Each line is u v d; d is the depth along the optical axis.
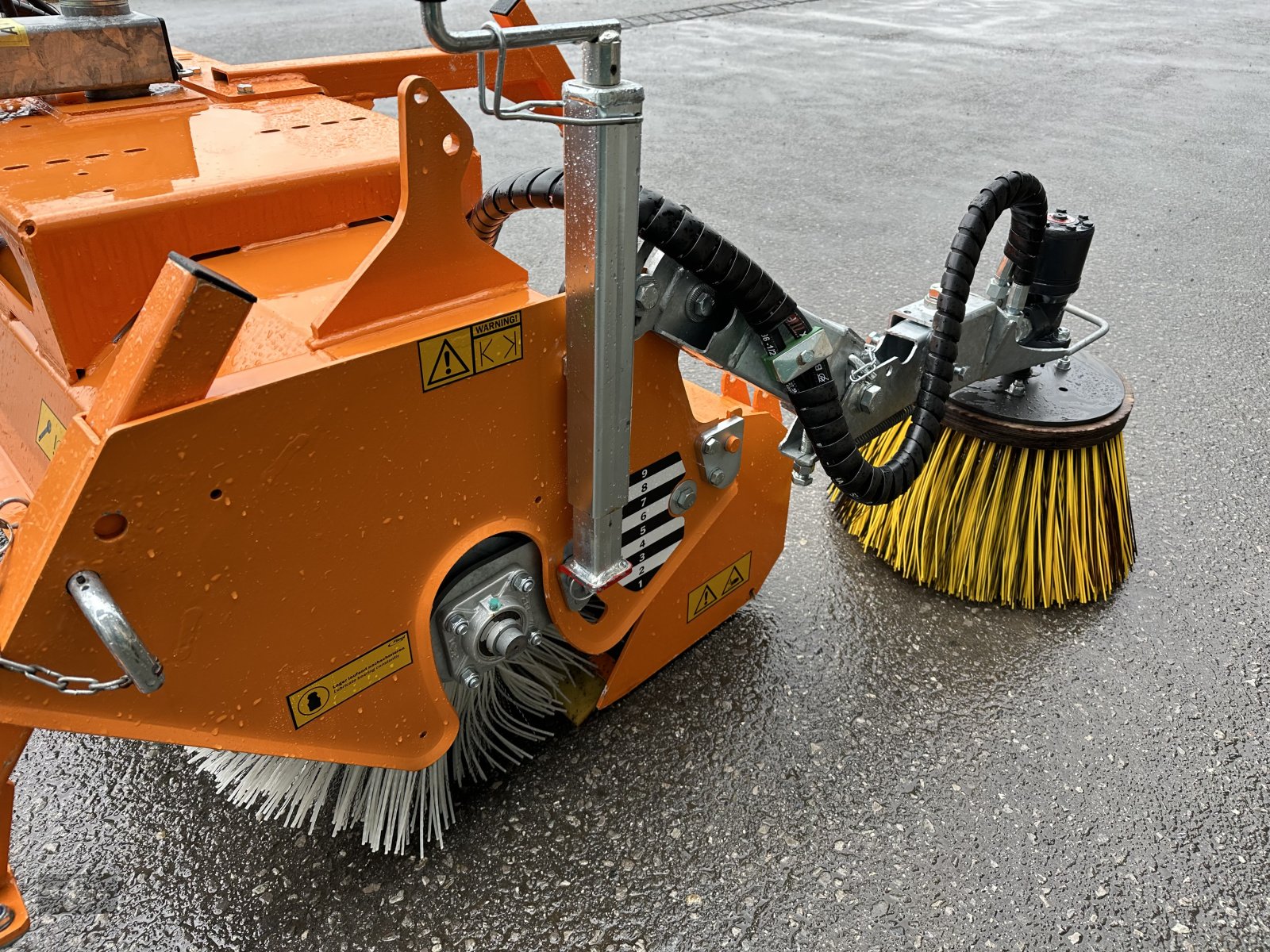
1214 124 5.68
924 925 1.43
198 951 1.40
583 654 1.75
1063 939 1.41
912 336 1.67
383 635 1.27
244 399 0.99
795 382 1.45
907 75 6.59
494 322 1.19
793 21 8.23
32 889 1.48
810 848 1.55
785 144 5.10
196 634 1.08
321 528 1.13
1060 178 4.73
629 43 7.20
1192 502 2.40
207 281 0.89
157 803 1.63
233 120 1.57
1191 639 1.99
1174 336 3.24
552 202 1.32
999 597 2.10
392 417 1.14
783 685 1.87
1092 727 1.78
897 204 4.35
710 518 1.71
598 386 1.23
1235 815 1.61
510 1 1.00
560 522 1.44
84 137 1.44
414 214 1.12
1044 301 1.90
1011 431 1.90
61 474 0.95
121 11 1.56
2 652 0.93
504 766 1.70
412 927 1.43
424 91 1.05
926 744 1.74
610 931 1.42
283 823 1.60
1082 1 9.67
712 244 1.24
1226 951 1.39
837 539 2.32
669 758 1.71
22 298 1.28
